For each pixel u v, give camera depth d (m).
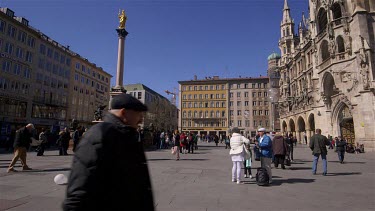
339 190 8.16
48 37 57.00
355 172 12.38
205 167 13.30
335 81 33.25
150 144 30.16
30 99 48.69
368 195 7.48
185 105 97.88
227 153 23.75
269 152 9.45
